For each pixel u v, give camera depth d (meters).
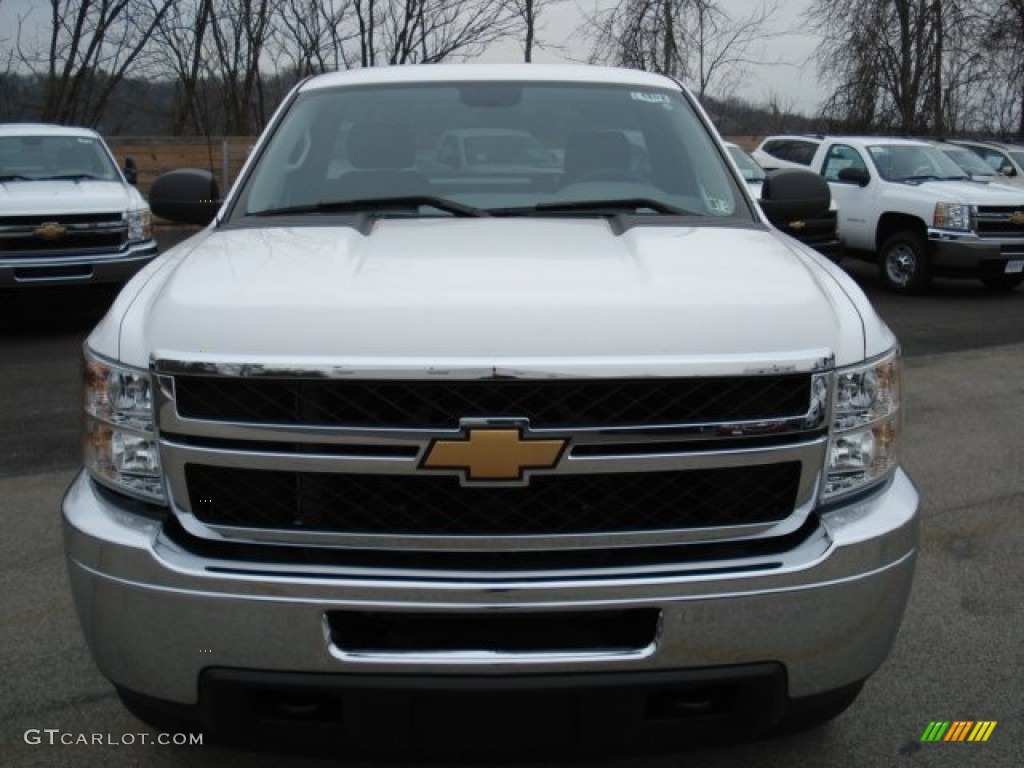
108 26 23.39
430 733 2.23
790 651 2.26
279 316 2.22
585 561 2.23
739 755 2.90
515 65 4.07
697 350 2.17
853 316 2.43
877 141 13.94
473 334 2.15
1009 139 25.83
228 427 2.17
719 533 2.24
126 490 2.32
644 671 2.20
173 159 19.58
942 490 5.35
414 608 2.16
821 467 2.30
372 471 2.14
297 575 2.18
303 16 25.03
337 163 3.55
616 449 2.15
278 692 2.24
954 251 12.30
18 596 3.93
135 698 2.33
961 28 26.00
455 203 3.33
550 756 2.28
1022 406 7.17
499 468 2.13
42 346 8.97
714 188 3.50
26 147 10.45
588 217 3.21
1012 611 3.88
